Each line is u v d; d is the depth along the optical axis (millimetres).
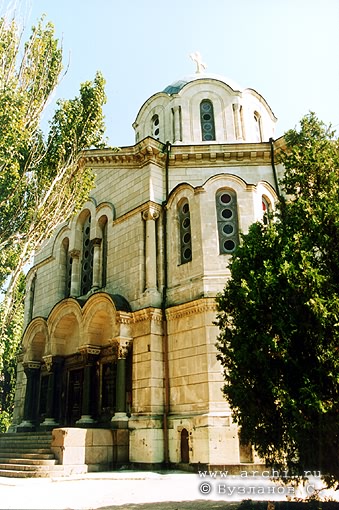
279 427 9438
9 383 37938
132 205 22938
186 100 27438
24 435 21375
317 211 10203
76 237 26484
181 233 21375
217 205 20812
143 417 18422
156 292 20453
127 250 22375
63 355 24766
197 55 31516
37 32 17328
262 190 21438
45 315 27750
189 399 18016
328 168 11031
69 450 16781
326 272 9602
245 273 10695
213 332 18094
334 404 8531
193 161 22953
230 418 16375
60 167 17062
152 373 18844
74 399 23359
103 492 12414
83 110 18031
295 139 13125
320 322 8875
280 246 10250
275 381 9250
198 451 16453
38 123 16750
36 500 11062
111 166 25109
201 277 19266
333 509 9156
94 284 23688
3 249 15344
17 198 15953
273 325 9484
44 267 29359
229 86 27703
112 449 18078
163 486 13516
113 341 20172
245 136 27031
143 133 29328
